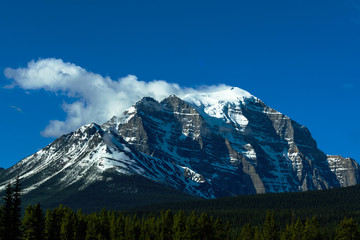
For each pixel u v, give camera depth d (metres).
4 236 166.62
